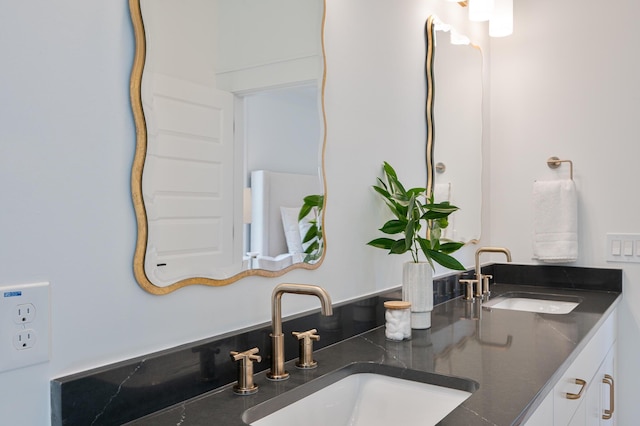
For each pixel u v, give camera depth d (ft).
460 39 7.83
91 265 2.99
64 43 2.86
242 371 3.61
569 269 8.43
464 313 6.46
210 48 3.71
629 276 8.03
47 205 2.79
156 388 3.24
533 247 8.48
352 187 5.41
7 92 2.62
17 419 2.64
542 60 8.72
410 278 5.55
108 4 3.09
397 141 6.26
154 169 3.31
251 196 4.08
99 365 3.03
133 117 3.21
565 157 8.52
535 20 8.79
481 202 8.69
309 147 4.72
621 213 8.10
